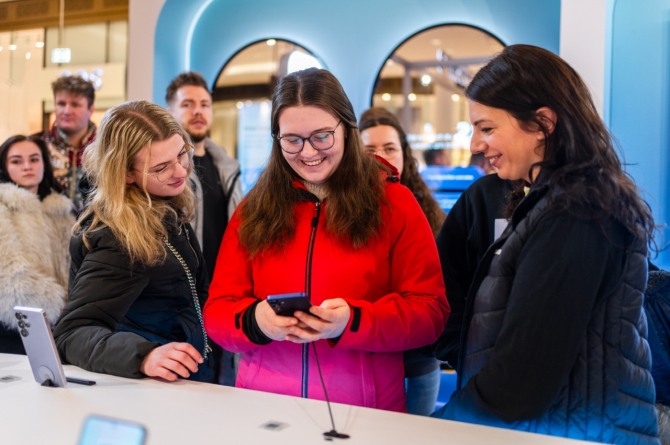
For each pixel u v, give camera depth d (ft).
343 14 14.84
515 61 4.36
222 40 15.55
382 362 5.59
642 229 4.11
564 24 9.84
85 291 5.49
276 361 5.64
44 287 9.01
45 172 10.58
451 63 14.82
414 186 10.05
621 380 4.01
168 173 5.93
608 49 9.83
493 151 4.51
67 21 17.71
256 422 4.08
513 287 4.08
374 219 5.53
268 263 5.70
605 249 3.93
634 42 9.98
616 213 3.95
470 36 14.06
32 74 18.01
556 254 3.92
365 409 4.39
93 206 5.80
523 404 3.94
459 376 4.77
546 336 3.88
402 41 14.47
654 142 10.04
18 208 9.50
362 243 5.49
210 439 3.76
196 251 6.72
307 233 5.65
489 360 4.21
